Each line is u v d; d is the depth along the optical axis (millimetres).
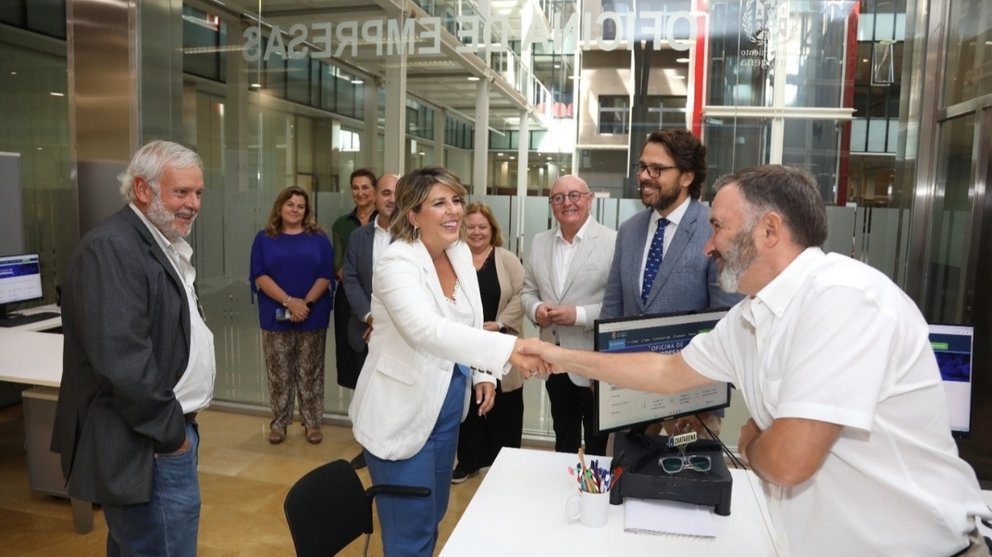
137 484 1720
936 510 1067
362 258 3387
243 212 4277
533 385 4086
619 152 3703
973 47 3197
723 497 1636
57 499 3186
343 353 3816
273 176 4184
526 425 4121
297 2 4000
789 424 1043
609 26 3641
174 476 1815
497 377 1763
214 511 3086
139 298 1687
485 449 3504
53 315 4109
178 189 1789
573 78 3711
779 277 1160
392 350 1884
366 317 3318
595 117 3707
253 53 4105
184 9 4137
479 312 2119
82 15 4160
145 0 4164
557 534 1540
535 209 3828
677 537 1533
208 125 4230
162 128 4258
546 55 3729
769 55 3525
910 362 1064
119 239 1685
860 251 3574
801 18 3482
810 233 1145
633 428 1848
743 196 1175
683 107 3627
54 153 5797
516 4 3723
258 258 3857
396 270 1823
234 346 4441
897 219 3537
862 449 1074
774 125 3564
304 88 4066
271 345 3895
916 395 1068
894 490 1072
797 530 1188
